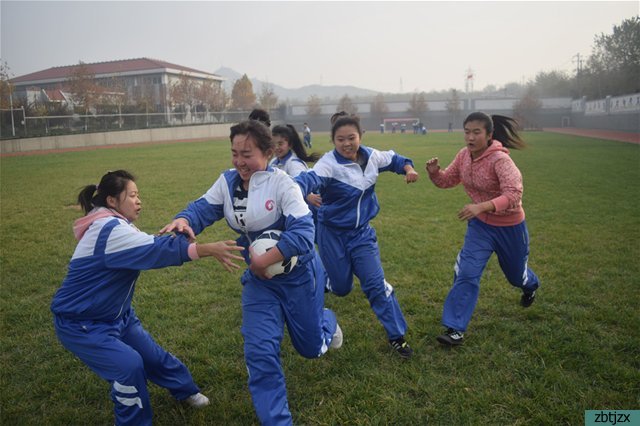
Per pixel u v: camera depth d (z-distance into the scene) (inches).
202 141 1513.3
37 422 124.3
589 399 125.5
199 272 232.4
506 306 186.2
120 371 105.4
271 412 106.1
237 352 156.3
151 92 2058.3
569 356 147.5
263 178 114.3
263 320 114.1
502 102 2623.0
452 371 142.6
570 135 1488.7
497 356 148.2
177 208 385.1
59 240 294.7
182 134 1688.0
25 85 2445.9
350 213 157.2
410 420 120.2
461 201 401.1
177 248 103.7
